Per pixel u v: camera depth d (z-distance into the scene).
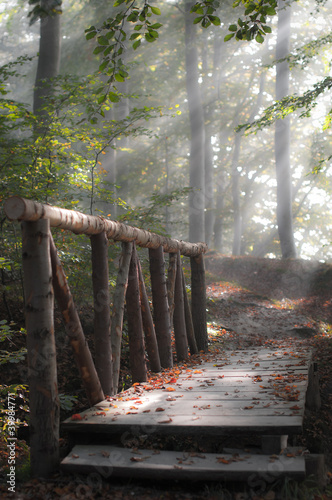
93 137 7.24
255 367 6.04
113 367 4.79
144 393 4.65
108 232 4.77
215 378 5.34
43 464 3.36
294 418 3.48
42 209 3.42
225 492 3.13
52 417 3.41
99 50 4.69
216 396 4.34
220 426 3.40
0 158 6.33
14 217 3.20
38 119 7.34
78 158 7.07
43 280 3.43
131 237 5.40
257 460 3.23
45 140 6.71
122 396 4.52
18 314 7.09
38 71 10.99
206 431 3.41
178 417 3.66
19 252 6.72
